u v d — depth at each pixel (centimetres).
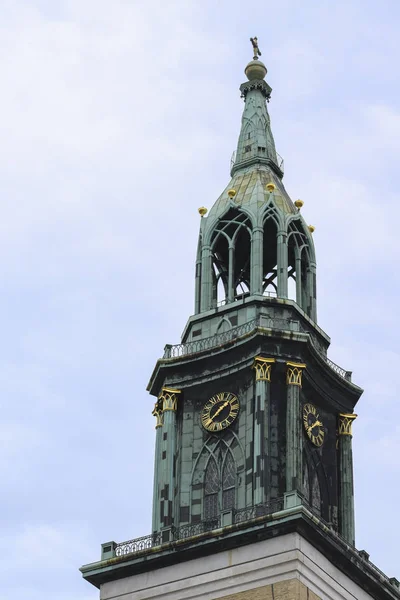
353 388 11525
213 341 11356
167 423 11206
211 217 11956
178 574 10406
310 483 11000
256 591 10050
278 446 10762
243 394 11069
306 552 10138
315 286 11900
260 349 11038
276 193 11969
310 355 11169
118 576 10631
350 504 11125
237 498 10700
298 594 9900
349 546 10469
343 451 11306
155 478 11088
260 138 12500
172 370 11375
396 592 10819
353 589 10506
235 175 12325
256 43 13150
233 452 10900
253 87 12862
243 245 11988
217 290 11862
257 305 11375
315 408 11275
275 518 10131
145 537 10675
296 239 11869
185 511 10869
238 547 10269
